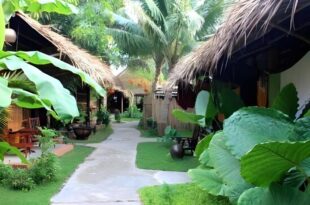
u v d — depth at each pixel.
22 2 3.05
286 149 1.97
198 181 4.36
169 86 7.61
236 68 5.97
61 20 13.17
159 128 14.27
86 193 5.37
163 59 16.72
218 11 14.91
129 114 27.94
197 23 13.93
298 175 2.61
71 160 8.16
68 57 6.81
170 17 14.51
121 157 8.81
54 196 5.17
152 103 17.14
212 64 4.05
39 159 6.00
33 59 2.29
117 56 17.62
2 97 1.78
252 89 6.26
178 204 4.55
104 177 6.49
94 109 19.44
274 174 2.32
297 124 2.52
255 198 2.47
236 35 3.09
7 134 7.68
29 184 5.46
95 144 11.51
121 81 25.69
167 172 6.95
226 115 4.55
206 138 4.83
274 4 2.37
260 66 4.97
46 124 12.51
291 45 4.45
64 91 2.13
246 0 3.01
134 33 15.65
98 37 12.52
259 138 2.58
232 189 3.25
